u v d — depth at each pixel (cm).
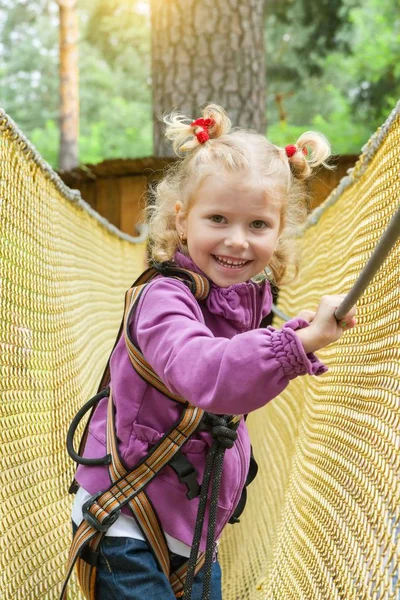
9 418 235
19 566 228
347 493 221
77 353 360
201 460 190
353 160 650
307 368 142
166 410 185
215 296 186
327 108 2714
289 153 195
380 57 2141
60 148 1459
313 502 260
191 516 190
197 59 684
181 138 191
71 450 198
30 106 3588
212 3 683
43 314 295
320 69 2105
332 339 145
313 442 288
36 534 248
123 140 3303
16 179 257
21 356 257
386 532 180
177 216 195
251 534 372
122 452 188
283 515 308
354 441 226
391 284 213
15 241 256
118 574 188
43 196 303
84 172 708
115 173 707
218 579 208
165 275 186
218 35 684
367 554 190
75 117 1455
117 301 545
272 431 421
